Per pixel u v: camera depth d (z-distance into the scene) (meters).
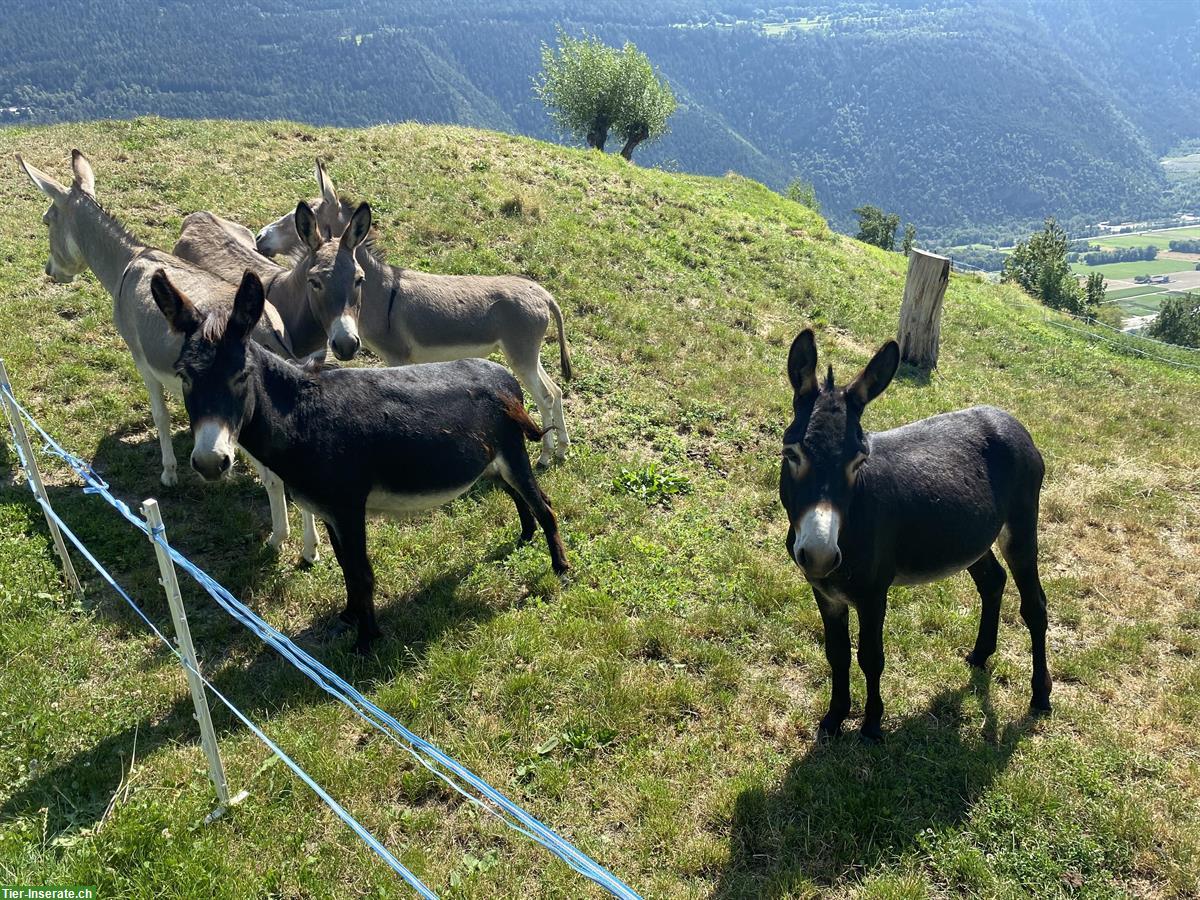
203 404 4.18
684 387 9.47
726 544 6.64
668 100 32.56
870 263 17.77
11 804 3.89
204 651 5.06
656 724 4.75
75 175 7.20
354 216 6.34
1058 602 6.22
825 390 3.93
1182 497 8.35
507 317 7.39
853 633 5.64
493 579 5.90
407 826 3.96
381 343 7.24
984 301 18.14
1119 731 4.82
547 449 7.56
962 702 4.99
